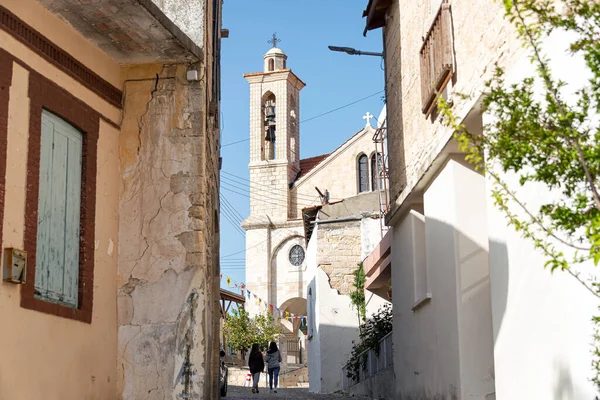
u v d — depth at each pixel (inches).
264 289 2458.2
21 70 310.7
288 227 2495.1
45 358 313.7
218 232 598.2
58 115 340.8
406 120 575.5
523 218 337.7
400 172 600.4
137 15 342.0
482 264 446.3
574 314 287.7
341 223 1119.6
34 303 307.9
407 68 573.0
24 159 308.5
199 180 394.6
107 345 372.2
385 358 735.1
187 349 381.1
